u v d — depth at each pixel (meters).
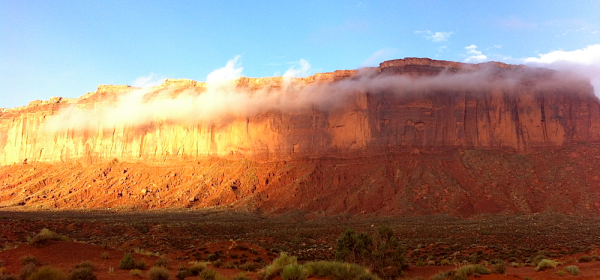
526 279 30.23
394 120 145.88
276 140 155.75
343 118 151.75
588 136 144.75
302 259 46.44
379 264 36.66
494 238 67.69
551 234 73.38
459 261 47.38
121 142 178.00
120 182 158.88
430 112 145.75
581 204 110.06
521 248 57.56
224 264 40.19
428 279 33.22
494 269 33.66
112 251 35.78
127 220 97.69
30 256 30.02
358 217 114.44
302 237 72.62
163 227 76.12
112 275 28.36
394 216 111.75
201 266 33.06
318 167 145.00
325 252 54.16
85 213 124.75
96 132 184.50
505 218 103.06
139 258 35.66
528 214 107.62
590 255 47.31
